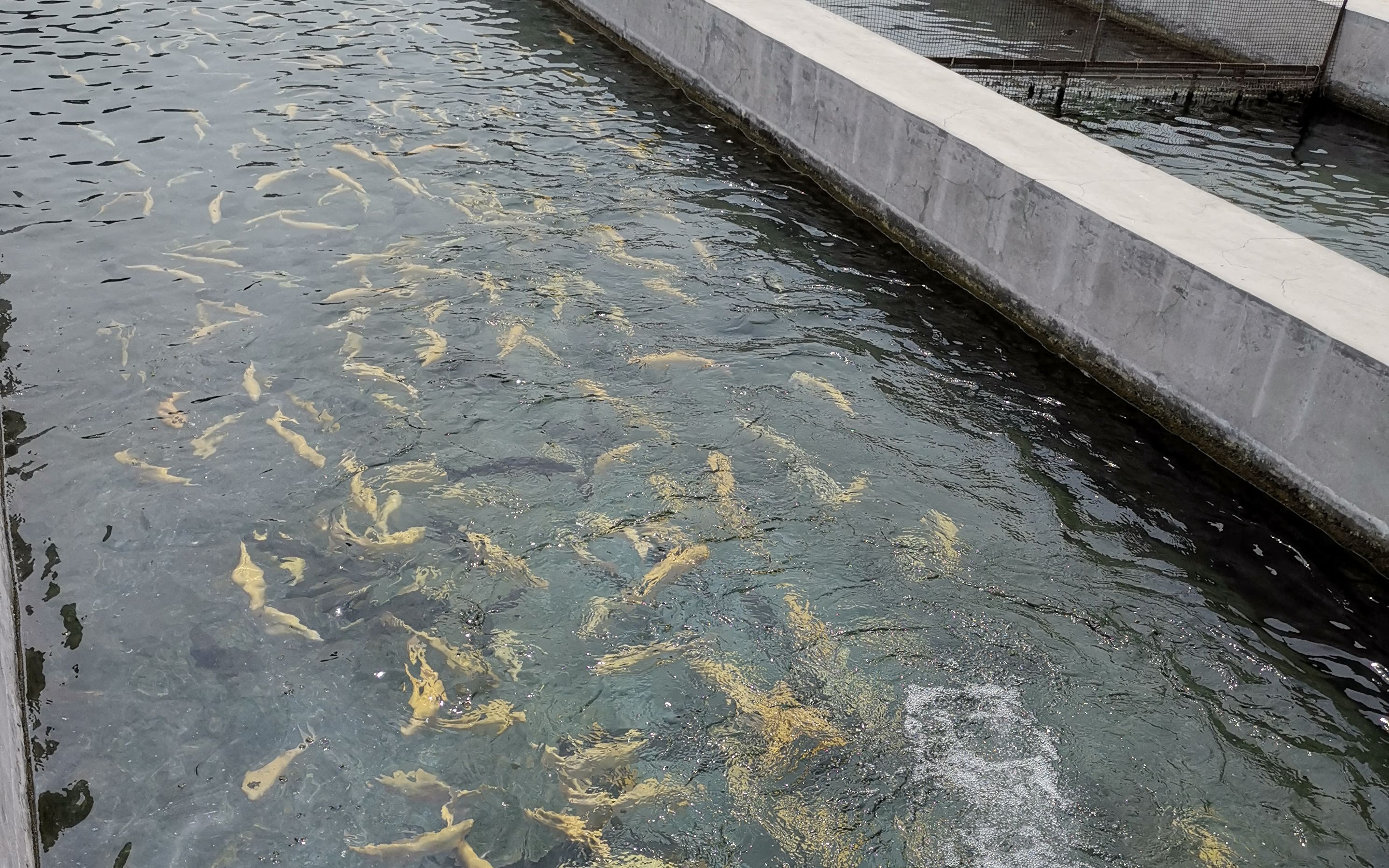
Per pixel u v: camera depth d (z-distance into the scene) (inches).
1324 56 457.4
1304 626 211.8
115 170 368.2
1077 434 265.7
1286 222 354.9
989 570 222.8
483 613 206.1
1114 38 543.2
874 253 346.6
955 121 324.2
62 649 193.3
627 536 226.4
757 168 401.7
